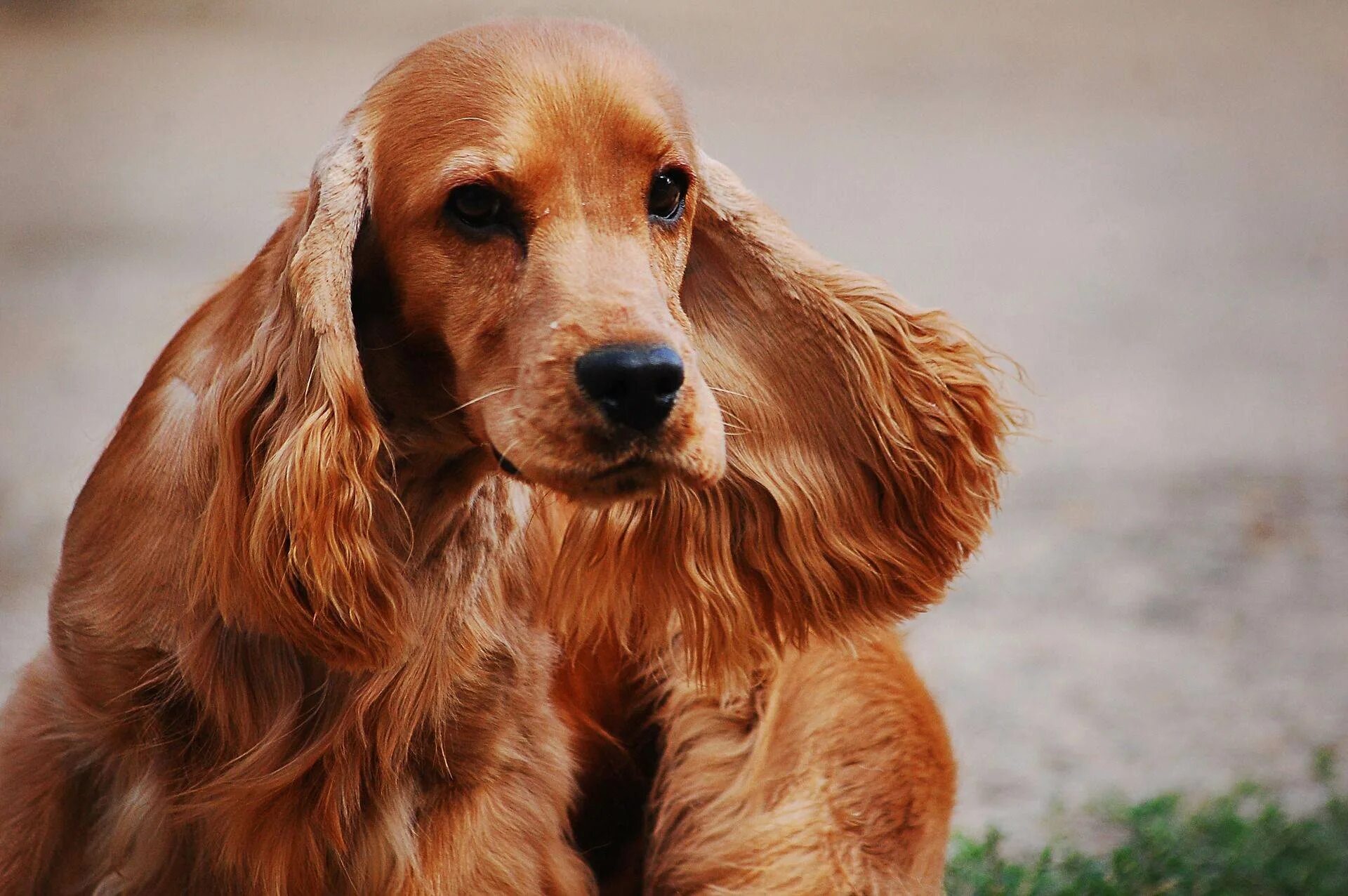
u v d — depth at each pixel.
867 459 4.42
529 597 4.36
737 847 4.82
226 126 23.98
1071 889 5.46
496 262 3.62
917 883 4.92
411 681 4.00
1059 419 13.27
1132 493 11.33
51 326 14.43
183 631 3.90
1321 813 6.28
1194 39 36.41
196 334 4.19
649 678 5.01
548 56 3.71
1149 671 8.16
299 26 32.19
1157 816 6.09
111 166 21.75
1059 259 19.17
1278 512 10.90
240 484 3.75
